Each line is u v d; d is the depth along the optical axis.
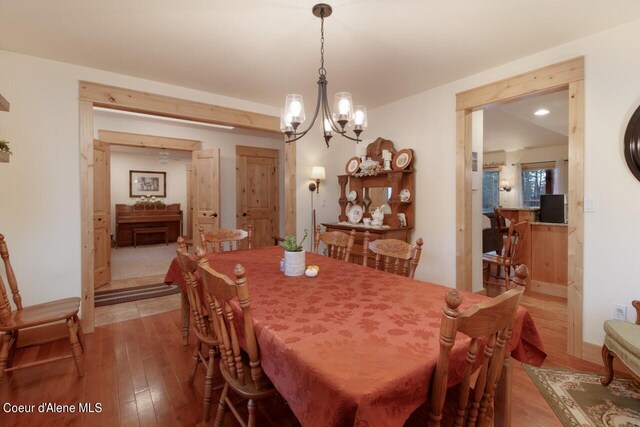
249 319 1.16
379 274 1.93
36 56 2.60
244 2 1.89
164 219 8.11
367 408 0.76
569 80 2.36
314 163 4.37
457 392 1.29
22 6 1.92
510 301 0.92
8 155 2.00
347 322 1.21
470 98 3.01
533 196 8.25
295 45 2.43
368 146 4.06
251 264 2.19
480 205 3.63
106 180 4.29
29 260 2.61
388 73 2.95
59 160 2.70
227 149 5.72
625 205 2.14
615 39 2.16
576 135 2.32
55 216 2.69
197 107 3.41
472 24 2.12
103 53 2.56
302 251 1.91
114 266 5.42
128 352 2.41
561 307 3.42
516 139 7.30
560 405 1.79
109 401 1.84
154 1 1.88
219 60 2.69
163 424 1.66
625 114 2.13
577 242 2.33
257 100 3.75
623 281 2.16
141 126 4.90
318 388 0.86
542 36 2.28
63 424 1.65
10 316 1.97
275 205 6.27
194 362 2.04
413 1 1.87
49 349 2.48
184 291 2.38
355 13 2.00
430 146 3.40
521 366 2.21
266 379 1.32
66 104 2.73
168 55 2.60
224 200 5.69
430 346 1.02
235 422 1.67
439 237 3.34
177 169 8.69
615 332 1.82
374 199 4.06
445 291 1.60
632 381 2.01
